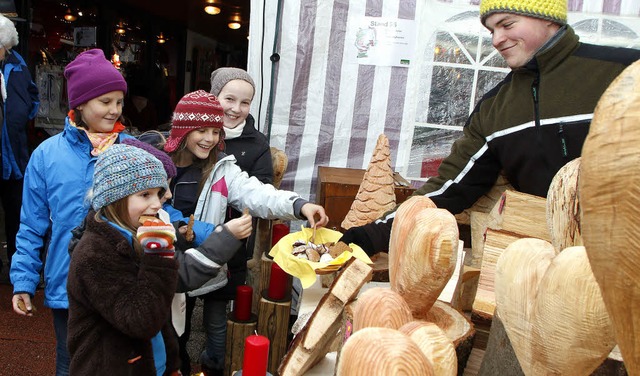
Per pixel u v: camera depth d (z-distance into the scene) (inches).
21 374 96.7
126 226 55.4
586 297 16.4
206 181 77.1
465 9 108.8
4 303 124.3
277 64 110.0
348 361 14.5
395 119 112.8
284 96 111.2
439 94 111.8
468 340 30.4
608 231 10.7
